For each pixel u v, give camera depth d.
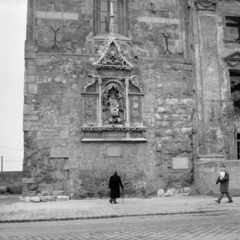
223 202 19.09
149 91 24.31
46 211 16.81
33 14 23.70
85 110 23.14
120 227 12.19
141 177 23.25
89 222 13.83
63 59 23.45
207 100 25.25
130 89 24.08
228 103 25.62
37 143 22.33
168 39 25.33
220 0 26.89
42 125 22.53
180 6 25.97
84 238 10.06
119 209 17.09
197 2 26.27
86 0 24.53
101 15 25.39
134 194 22.98
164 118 24.22
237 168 21.61
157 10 25.55
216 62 25.84
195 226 11.90
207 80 25.48
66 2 24.25
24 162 22.06
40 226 13.02
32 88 22.80
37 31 23.58
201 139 24.70
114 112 23.33
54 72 23.22
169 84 24.72
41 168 22.17
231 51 26.31
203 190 23.05
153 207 17.64
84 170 22.58
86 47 23.94
